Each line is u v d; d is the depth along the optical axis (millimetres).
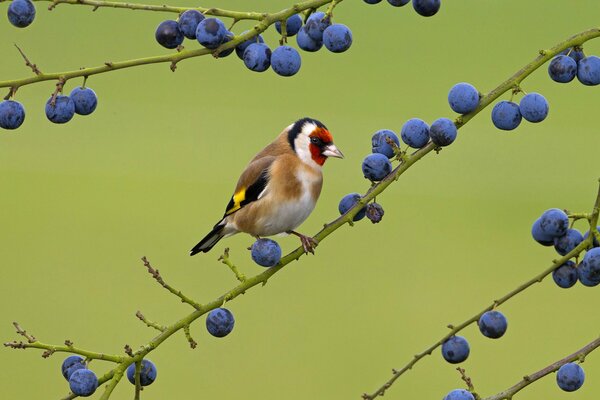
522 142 20797
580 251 4672
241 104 22172
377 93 22078
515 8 24703
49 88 22844
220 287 14352
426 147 4969
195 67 24297
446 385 12195
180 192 18781
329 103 22078
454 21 24750
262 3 23094
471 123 21672
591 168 19828
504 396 4586
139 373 4668
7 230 16766
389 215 17703
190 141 21141
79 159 20375
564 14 24188
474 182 19516
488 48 23438
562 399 11719
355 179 18922
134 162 20375
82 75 4711
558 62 4820
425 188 19078
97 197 18547
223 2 23344
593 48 21500
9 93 4711
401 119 21094
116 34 24234
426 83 22484
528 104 4742
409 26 25031
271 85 23266
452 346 4852
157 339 4672
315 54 24719
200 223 17297
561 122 21281
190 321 4723
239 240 15766
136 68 23516
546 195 18562
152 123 22125
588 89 22391
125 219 17391
